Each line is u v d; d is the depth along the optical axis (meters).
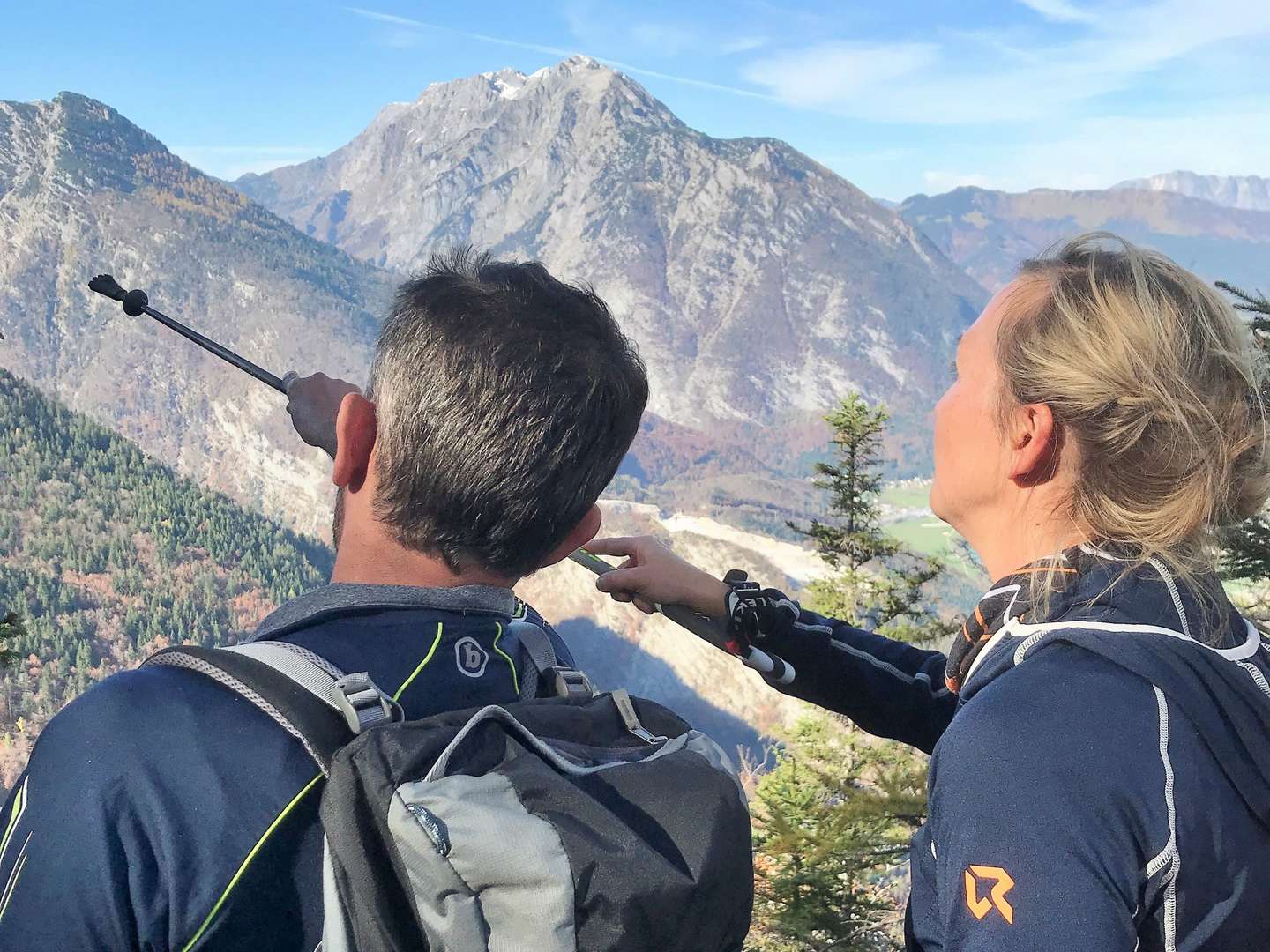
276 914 0.98
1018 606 1.32
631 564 2.07
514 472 1.18
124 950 0.93
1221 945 1.12
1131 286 1.32
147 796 0.95
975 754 1.18
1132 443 1.29
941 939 1.33
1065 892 1.07
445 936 0.98
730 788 1.23
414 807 0.99
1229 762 1.15
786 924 12.03
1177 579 1.28
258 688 1.04
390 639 1.17
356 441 1.23
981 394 1.44
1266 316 4.96
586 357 1.24
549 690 1.38
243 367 1.48
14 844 0.95
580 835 1.04
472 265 1.30
